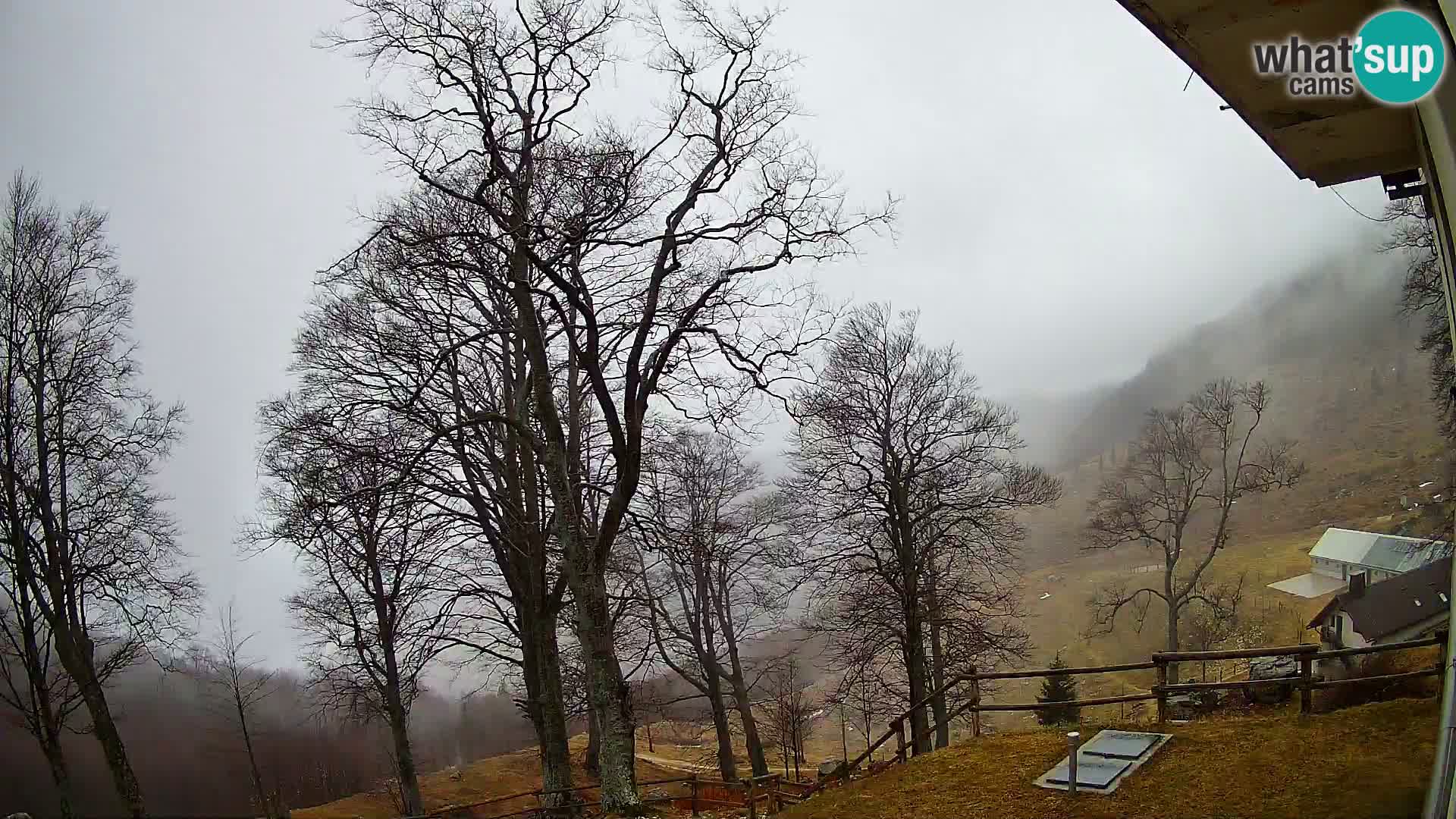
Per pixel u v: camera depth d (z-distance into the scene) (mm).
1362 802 8453
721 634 31453
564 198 18047
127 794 22031
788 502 28125
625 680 16578
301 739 37812
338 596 27062
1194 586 41844
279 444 21719
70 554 22344
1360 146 9016
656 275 16891
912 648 24391
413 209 20719
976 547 26078
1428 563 29219
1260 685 11906
